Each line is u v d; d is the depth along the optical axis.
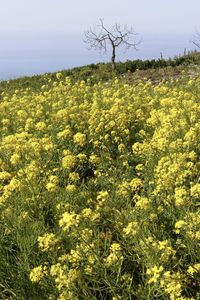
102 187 1.68
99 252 1.09
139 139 2.27
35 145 1.87
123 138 2.29
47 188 1.45
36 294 1.12
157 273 0.96
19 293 1.13
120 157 1.95
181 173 1.47
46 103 3.29
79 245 1.18
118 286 1.06
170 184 1.39
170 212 1.31
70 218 1.08
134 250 1.10
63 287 1.05
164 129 1.96
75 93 3.68
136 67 6.42
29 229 1.26
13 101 3.56
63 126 2.55
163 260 1.02
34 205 1.43
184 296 1.00
